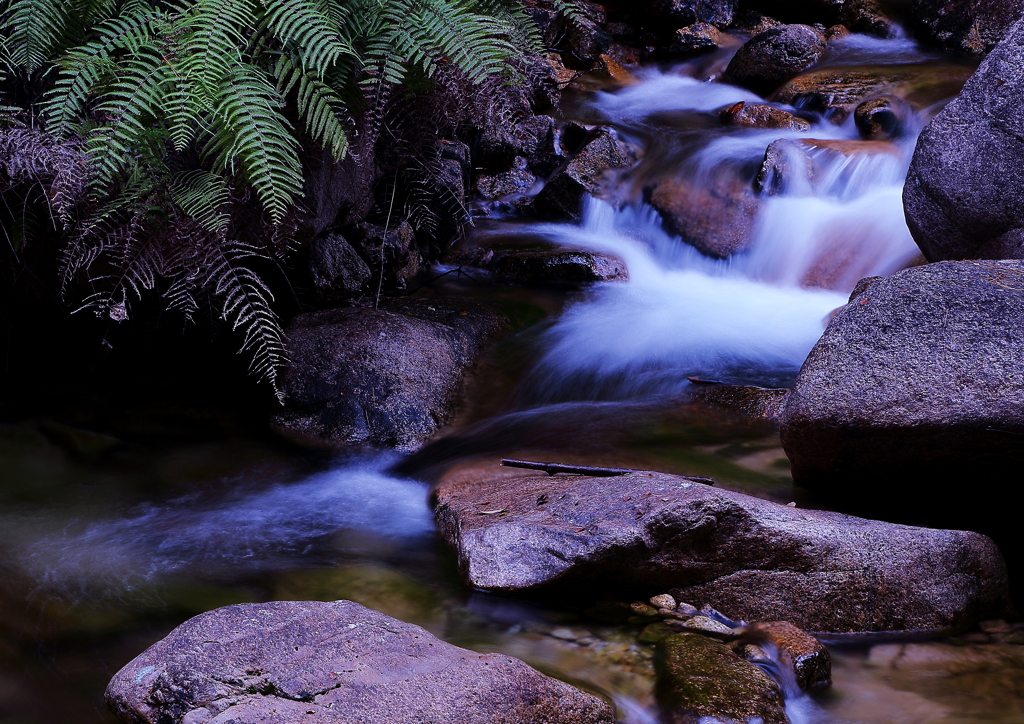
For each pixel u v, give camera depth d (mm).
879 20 10750
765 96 9672
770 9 11375
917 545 2928
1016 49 4277
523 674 2236
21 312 4438
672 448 4004
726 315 5859
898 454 3145
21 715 2207
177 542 3244
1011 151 4188
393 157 5129
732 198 7109
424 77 4203
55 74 3664
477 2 4332
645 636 2727
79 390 4418
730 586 2893
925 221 4598
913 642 2789
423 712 2059
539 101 8883
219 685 2133
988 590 2975
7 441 3857
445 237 6555
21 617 2652
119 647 2539
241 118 3264
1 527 3229
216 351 4797
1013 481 3068
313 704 2062
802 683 2518
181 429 4223
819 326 5613
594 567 2857
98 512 3434
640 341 5324
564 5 4805
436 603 2912
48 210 3783
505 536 3021
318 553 3234
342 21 3641
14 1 3443
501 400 4711
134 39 3334
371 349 4539
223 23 3316
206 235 3625
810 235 6656
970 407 2951
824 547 2871
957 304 3176
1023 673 2611
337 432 4262
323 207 4461
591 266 6336
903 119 7945
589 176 7520
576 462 3863
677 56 10844
